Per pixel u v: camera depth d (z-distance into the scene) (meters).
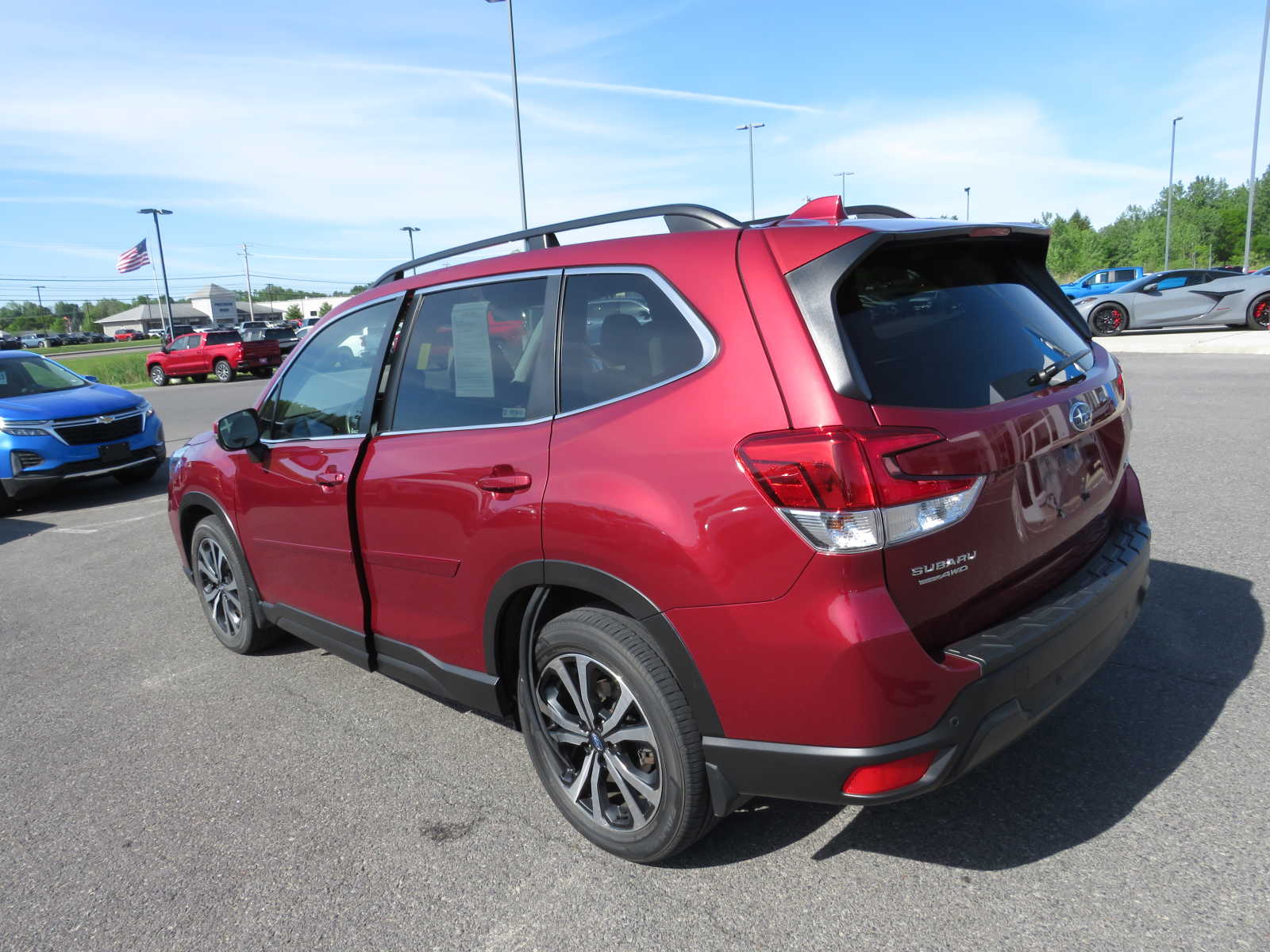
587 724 2.55
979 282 2.58
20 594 5.96
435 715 3.68
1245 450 7.00
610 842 2.57
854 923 2.23
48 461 8.79
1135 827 2.50
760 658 2.09
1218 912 2.15
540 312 2.69
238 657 4.50
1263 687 3.22
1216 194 93.62
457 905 2.44
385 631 3.29
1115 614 2.53
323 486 3.38
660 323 2.36
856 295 2.17
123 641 4.86
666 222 2.58
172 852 2.80
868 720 2.00
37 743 3.65
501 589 2.68
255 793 3.12
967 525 2.11
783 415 2.05
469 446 2.77
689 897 2.39
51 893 2.62
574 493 2.39
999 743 2.16
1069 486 2.53
